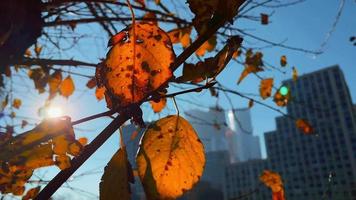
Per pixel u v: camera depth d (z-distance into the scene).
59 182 0.25
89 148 0.25
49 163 0.27
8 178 0.30
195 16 0.24
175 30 0.74
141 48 0.25
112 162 0.24
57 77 0.98
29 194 0.60
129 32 0.26
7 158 0.27
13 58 0.40
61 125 0.27
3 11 0.39
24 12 0.40
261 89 1.13
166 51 0.25
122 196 0.23
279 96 1.15
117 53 0.26
